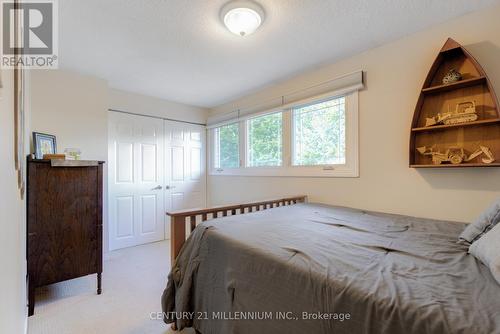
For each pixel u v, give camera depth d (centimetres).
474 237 117
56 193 186
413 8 161
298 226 153
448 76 165
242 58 228
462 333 61
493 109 154
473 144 162
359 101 222
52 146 237
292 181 277
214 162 395
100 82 278
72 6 153
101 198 209
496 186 158
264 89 311
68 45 202
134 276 236
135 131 330
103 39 193
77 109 262
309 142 267
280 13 163
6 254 65
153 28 179
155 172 349
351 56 226
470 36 166
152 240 345
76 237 194
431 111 179
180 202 375
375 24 178
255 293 112
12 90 72
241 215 182
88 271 199
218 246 136
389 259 103
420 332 66
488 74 159
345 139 232
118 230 315
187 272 148
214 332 131
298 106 274
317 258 104
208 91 322
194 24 174
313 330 89
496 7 158
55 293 203
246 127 341
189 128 386
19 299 110
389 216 182
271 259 109
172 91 322
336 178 238
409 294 76
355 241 125
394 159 201
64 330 157
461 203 170
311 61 235
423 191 186
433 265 97
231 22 163
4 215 60
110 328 160
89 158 271
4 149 59
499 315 65
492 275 84
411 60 192
